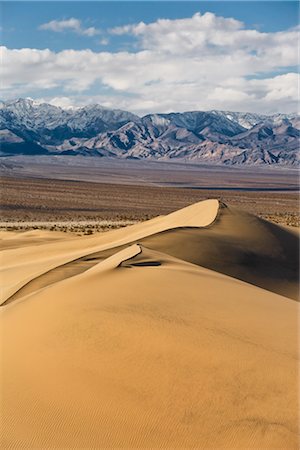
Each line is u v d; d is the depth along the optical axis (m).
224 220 44.69
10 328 17.53
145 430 11.63
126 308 16.70
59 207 120.31
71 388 13.19
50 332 15.93
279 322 16.55
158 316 15.91
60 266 30.30
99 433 11.74
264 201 160.38
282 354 13.78
